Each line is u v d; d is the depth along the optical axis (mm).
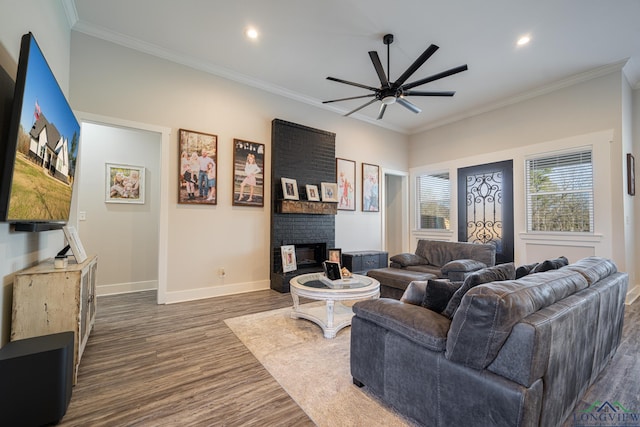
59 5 2666
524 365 1118
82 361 2154
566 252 4148
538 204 4516
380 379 1664
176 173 3709
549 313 1277
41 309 1732
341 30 3186
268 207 4477
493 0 2715
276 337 2619
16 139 1443
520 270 2148
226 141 4105
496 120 5039
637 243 4016
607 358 2041
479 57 3646
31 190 1657
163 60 3637
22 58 1480
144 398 1726
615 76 3771
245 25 3125
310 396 1756
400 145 6453
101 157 4109
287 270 4340
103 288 4082
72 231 2293
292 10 2889
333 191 4984
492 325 1169
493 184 5078
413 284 1811
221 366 2109
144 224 4391
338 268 3107
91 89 3188
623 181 3688
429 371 1407
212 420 1544
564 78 4129
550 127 4359
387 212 7168
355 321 1847
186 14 2959
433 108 5262
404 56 3672
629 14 2869
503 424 1128
